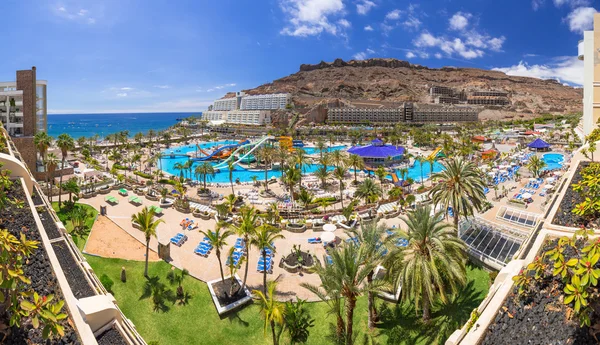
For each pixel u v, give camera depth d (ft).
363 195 215.51
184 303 112.68
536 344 38.75
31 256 61.00
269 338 100.83
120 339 63.41
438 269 94.99
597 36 131.44
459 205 122.83
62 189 202.49
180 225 173.88
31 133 265.95
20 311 37.47
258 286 122.93
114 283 117.80
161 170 342.03
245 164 398.42
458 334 44.55
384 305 110.63
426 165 407.23
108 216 178.70
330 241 147.95
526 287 45.60
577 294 34.32
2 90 272.92
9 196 82.89
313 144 614.34
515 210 181.57
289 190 272.10
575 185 64.49
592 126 128.26
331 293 84.74
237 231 115.24
